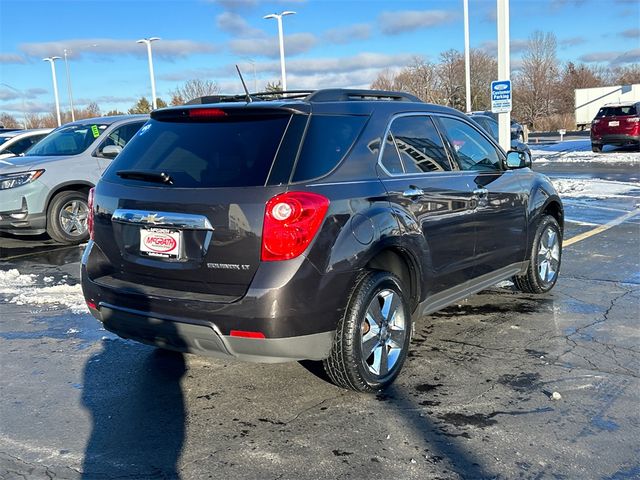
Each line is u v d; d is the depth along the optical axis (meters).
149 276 3.85
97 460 3.28
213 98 4.57
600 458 3.19
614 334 5.02
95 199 4.20
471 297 6.22
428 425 3.57
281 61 35.06
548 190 6.16
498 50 13.55
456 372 4.33
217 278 3.56
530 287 6.11
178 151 3.94
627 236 9.06
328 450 3.32
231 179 3.60
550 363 4.45
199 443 3.44
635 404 3.78
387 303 4.05
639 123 23.86
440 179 4.62
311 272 3.50
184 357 4.75
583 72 67.50
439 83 56.16
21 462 3.27
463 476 3.05
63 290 6.84
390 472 3.10
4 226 9.10
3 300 6.50
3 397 4.09
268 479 3.06
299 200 3.47
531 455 3.23
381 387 4.02
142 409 3.88
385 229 3.92
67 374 4.46
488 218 5.14
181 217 3.63
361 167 3.96
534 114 62.34
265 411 3.81
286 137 3.69
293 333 3.49
